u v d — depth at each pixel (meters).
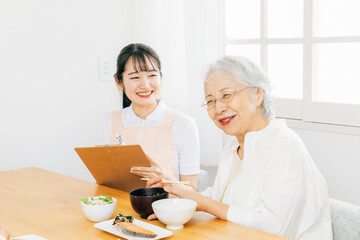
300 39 2.81
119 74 2.16
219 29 3.11
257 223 1.45
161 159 2.13
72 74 2.95
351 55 2.63
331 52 2.71
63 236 1.34
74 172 3.02
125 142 2.18
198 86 3.16
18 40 2.73
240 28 3.22
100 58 3.05
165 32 3.25
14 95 2.74
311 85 2.75
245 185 1.61
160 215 1.38
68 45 2.92
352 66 2.64
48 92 2.86
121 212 1.55
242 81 1.57
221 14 3.13
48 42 2.84
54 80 2.88
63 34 2.89
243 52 3.19
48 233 1.37
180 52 3.29
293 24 2.90
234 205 1.49
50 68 2.86
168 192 1.55
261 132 1.62
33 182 1.96
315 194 1.53
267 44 3.01
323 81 2.76
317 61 2.75
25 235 1.34
